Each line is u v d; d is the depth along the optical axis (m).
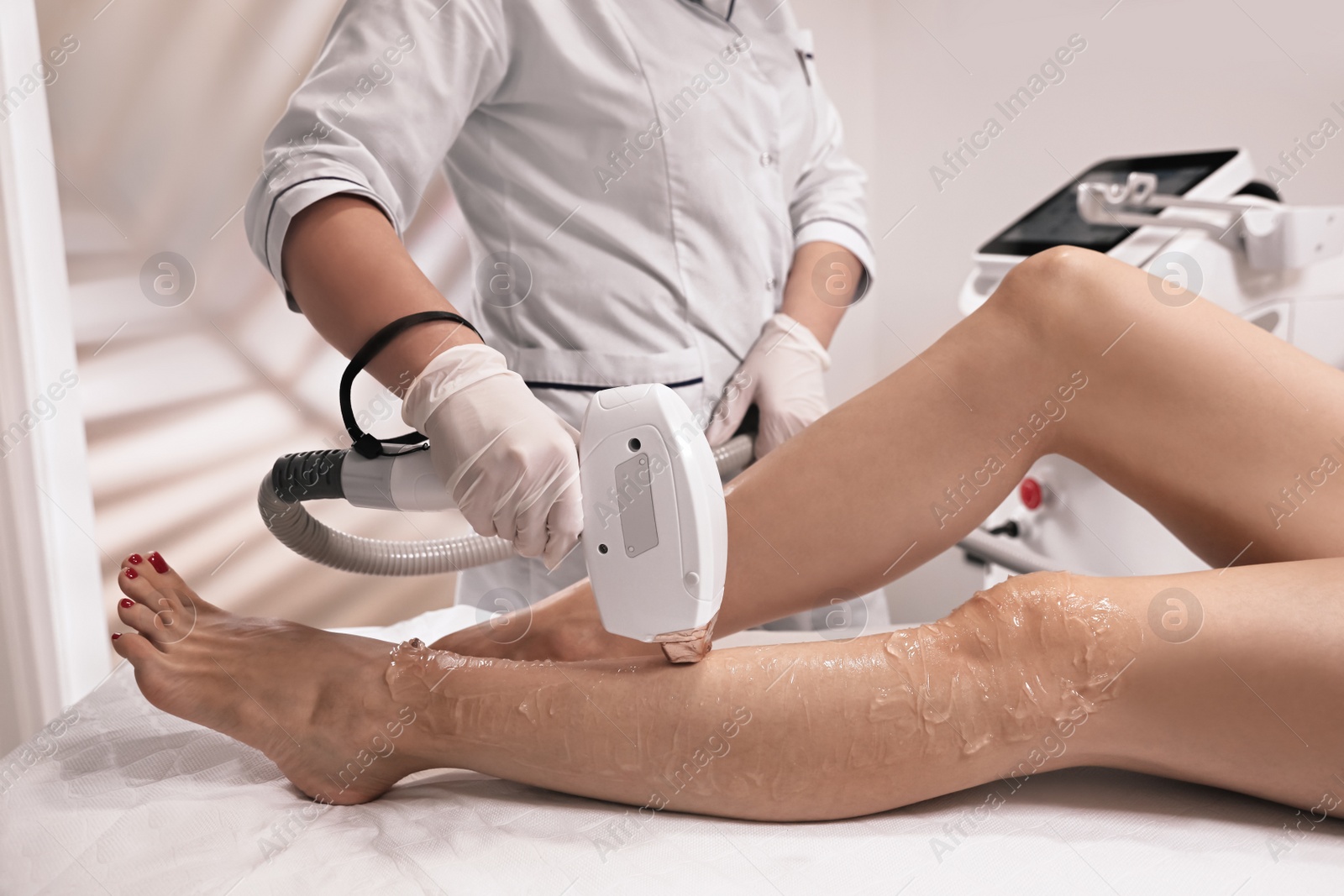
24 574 1.44
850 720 0.63
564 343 1.16
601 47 1.08
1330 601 0.60
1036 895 0.55
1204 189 1.33
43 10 1.61
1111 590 0.64
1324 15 1.57
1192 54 1.74
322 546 0.86
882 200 2.27
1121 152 1.87
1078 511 1.36
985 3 2.01
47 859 0.62
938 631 0.66
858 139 2.25
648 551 0.62
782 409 1.21
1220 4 1.69
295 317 1.91
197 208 1.81
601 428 0.62
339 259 0.81
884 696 0.63
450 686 0.69
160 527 1.86
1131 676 0.61
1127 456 0.71
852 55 2.20
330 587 2.07
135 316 1.79
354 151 0.88
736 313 1.21
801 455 0.79
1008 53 1.99
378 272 0.80
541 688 0.68
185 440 1.87
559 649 0.84
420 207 1.94
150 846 0.63
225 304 1.86
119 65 1.69
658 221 1.14
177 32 1.74
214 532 1.91
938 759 0.63
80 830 0.65
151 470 1.84
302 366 1.92
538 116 1.11
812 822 0.65
